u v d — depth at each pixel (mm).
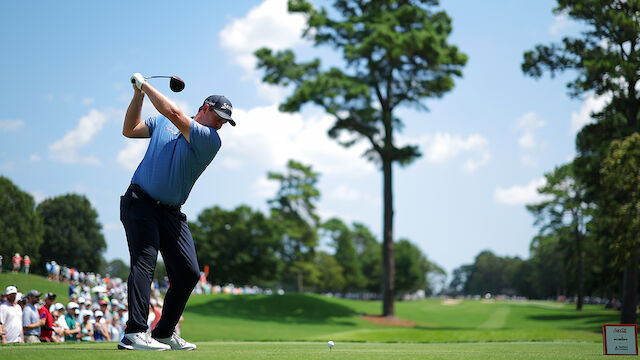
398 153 35656
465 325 37719
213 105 3855
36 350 3357
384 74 36281
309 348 4773
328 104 34812
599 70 25188
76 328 11836
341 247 110688
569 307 66750
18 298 10711
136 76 3664
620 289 41844
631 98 26594
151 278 3773
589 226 41125
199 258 74938
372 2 35156
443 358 3336
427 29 33719
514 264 152500
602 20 25375
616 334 3715
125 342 3695
